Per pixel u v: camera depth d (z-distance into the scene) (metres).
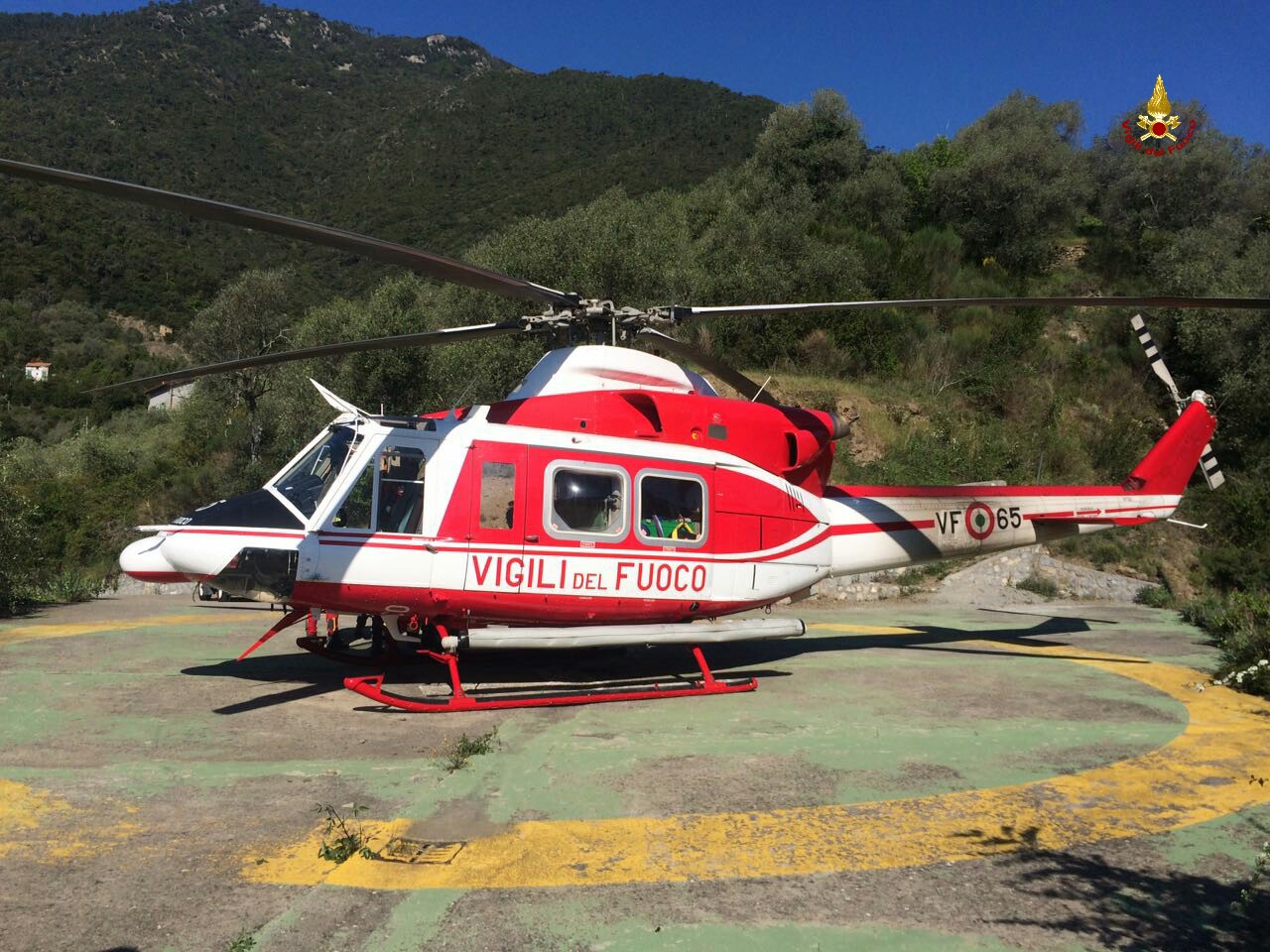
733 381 8.45
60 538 21.83
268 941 2.89
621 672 7.93
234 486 23.41
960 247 30.52
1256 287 23.81
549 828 4.02
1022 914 3.17
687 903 3.24
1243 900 3.18
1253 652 7.62
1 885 3.32
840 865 3.63
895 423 21.02
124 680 7.12
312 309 21.66
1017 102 38.72
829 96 35.38
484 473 6.88
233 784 4.57
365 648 8.52
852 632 10.98
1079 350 25.56
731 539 7.70
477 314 20.73
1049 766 5.17
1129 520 9.77
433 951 2.84
